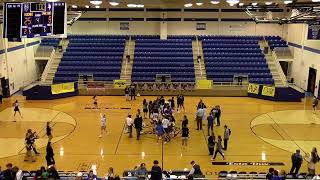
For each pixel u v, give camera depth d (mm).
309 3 17672
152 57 31500
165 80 29078
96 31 35062
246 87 28016
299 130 19359
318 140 17797
